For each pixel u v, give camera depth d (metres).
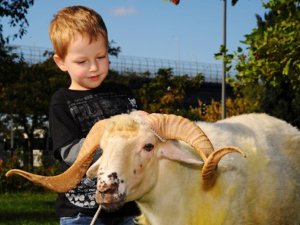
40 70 12.74
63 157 1.86
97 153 1.86
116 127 1.71
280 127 2.26
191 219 1.89
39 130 14.71
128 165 1.66
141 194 1.73
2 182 8.71
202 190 1.89
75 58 1.86
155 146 1.75
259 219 2.05
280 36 2.79
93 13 1.89
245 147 2.05
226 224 1.94
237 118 2.24
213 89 18.83
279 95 9.13
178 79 13.13
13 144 13.98
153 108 12.70
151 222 1.87
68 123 1.89
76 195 1.90
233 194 1.94
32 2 6.06
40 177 1.77
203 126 2.03
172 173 1.82
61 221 1.92
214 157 1.71
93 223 1.78
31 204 6.80
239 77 3.05
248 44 2.87
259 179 2.04
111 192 1.62
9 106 12.52
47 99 12.72
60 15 1.89
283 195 2.12
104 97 1.95
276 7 2.82
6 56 6.57
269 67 2.81
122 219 1.98
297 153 2.25
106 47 1.90
